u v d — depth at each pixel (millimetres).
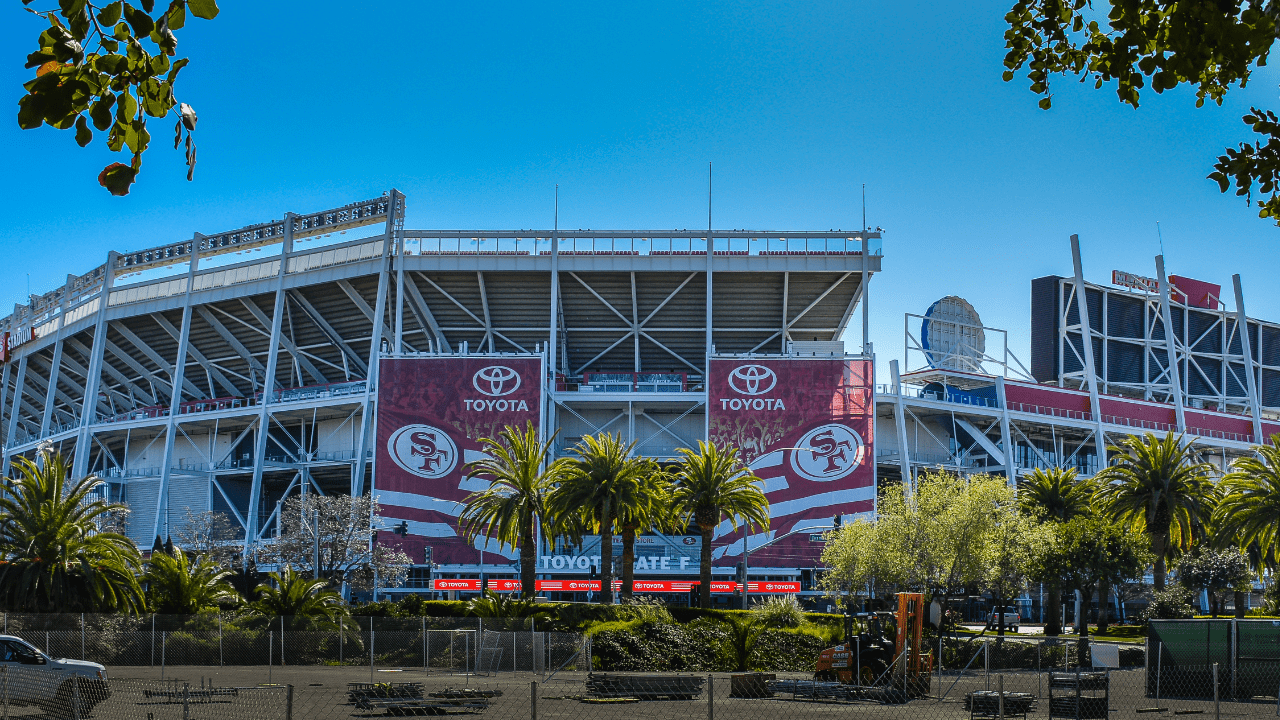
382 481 102250
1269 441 141000
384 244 110750
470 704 30406
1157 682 29859
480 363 104562
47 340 137250
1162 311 135500
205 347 128000
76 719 22641
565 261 111125
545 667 50469
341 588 91312
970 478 72250
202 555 63188
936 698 34219
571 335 120562
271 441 121062
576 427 114500
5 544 52812
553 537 66875
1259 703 30484
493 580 96562
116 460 129750
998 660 53688
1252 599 120938
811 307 116375
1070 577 70625
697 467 68625
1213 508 77188
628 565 65625
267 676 42562
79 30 6113
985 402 115875
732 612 61500
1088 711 27031
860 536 74062
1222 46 7668
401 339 111438
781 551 100875
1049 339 137500
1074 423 120438
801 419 104125
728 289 114625
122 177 6570
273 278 116562
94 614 51406
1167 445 78000
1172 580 87188
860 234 111875
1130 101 9023
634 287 113500
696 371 124062
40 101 6176
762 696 35562
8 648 25516
